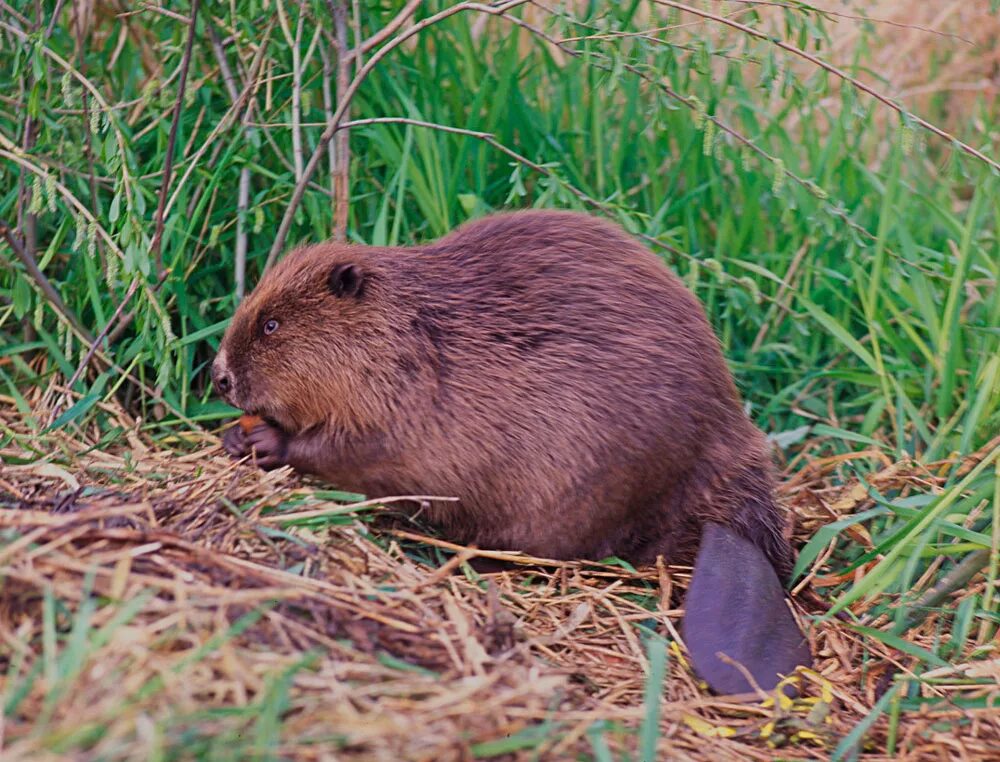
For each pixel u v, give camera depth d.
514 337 7.88
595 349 7.82
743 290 9.94
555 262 8.08
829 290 10.41
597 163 10.45
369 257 8.05
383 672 5.74
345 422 7.87
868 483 8.84
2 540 5.79
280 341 7.88
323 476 8.04
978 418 8.88
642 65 8.98
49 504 6.96
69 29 10.48
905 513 7.93
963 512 7.98
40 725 4.75
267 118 9.77
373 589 6.57
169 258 9.41
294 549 6.87
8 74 9.83
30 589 5.67
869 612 7.88
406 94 10.21
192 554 6.20
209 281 9.73
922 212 11.19
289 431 8.12
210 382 9.49
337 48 9.39
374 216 10.05
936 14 13.10
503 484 7.87
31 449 8.05
